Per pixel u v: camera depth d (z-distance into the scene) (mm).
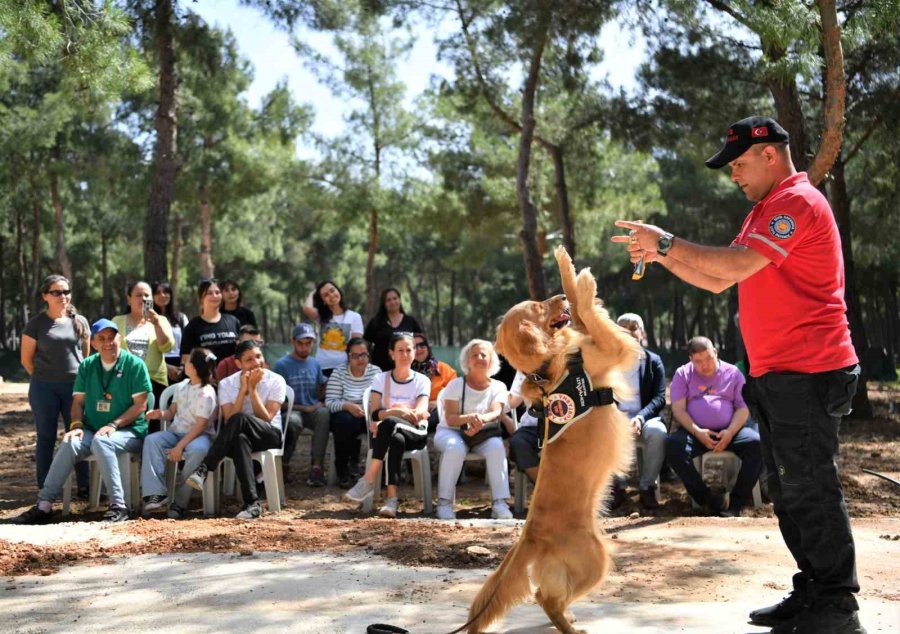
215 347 10023
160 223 14789
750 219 3799
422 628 4086
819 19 7273
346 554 5797
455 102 19234
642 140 16234
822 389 3639
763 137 3861
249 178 27062
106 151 28391
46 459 8828
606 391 3994
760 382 3805
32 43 9062
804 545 3691
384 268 64188
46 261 46875
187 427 8445
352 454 9609
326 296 11086
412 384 8828
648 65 15727
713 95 14914
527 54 15891
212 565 5469
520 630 4152
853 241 24438
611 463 4000
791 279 3682
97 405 8359
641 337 8820
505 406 8750
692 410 8422
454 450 8094
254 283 50812
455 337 84250
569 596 3906
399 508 8617
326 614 4363
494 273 58438
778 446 3734
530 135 16609
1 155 29391
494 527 6750
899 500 8547
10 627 4234
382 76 25844
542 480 3986
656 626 4098
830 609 3613
